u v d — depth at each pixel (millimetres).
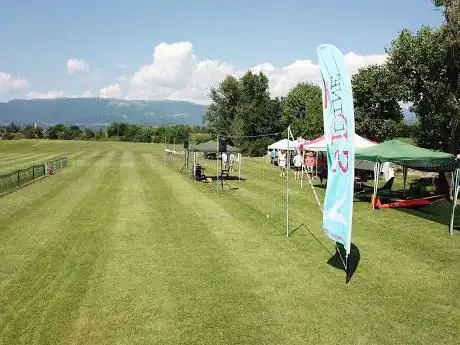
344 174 8961
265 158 52000
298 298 8422
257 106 66562
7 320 7391
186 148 33094
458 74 23703
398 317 7613
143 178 28578
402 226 14680
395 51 25250
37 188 23203
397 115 36188
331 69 9078
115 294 8531
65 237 12766
